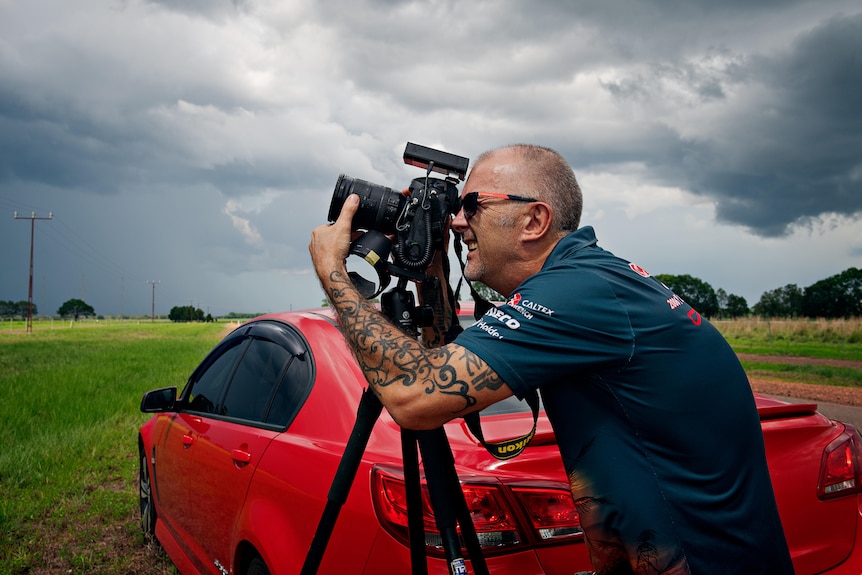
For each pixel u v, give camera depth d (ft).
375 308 5.18
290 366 9.38
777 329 105.81
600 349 4.42
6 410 29.81
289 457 7.97
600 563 4.66
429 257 5.73
